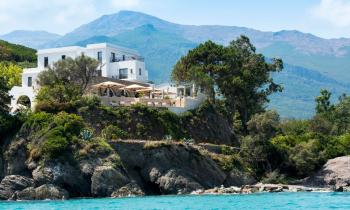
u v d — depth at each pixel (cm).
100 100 11619
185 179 9981
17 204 8300
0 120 10500
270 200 8206
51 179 9450
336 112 17650
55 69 12331
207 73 13688
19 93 12800
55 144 9644
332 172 11612
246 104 14075
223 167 10844
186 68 13812
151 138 11431
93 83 13012
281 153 12081
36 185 9538
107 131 10638
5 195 9425
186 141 11406
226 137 12875
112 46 15200
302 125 16712
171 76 14125
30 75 13675
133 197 9250
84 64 12362
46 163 9569
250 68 14125
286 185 11012
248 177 11094
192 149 10425
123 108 11594
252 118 12381
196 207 7212
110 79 13588
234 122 13662
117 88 12712
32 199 9294
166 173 9956
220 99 14012
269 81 14588
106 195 9400
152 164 10038
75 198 9406
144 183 10056
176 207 7238
